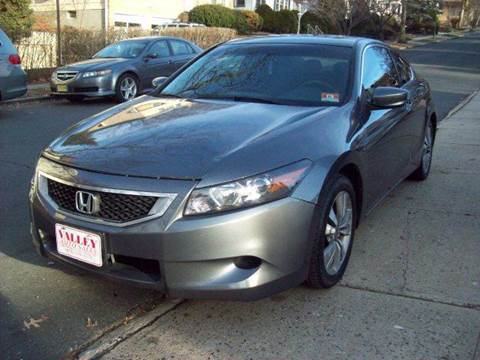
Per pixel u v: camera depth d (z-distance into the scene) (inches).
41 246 135.9
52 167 131.6
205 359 114.7
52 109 467.8
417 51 1492.4
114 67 500.4
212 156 120.8
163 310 133.8
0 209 203.3
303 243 123.5
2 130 359.9
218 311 133.1
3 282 147.0
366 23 1633.9
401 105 163.0
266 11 1542.8
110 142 132.9
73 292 142.5
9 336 123.0
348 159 139.9
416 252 168.7
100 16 1086.4
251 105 156.0
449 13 3818.9
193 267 114.7
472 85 719.1
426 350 117.4
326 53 177.9
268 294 119.4
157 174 117.0
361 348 118.1
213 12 1299.2
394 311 133.0
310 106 156.6
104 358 115.1
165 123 142.1
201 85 178.2
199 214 113.5
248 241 114.7
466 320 129.1
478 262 161.9
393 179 192.9
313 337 122.2
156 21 1226.0
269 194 117.3
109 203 119.3
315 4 1449.3
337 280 144.0
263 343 120.1
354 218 151.3
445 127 390.6
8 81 397.4
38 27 823.7
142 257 116.1
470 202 217.9
